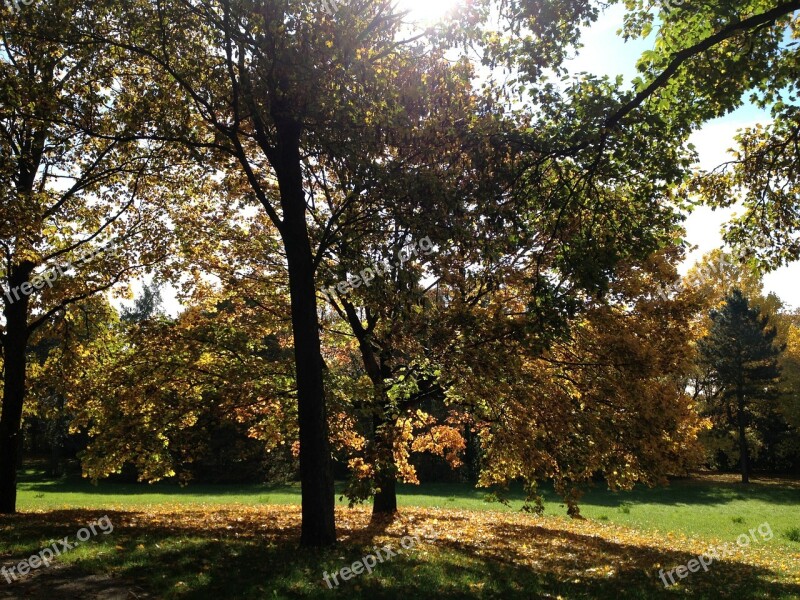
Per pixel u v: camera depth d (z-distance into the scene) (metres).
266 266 15.15
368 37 10.81
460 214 9.92
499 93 11.05
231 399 13.50
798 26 10.80
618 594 8.25
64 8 10.18
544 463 11.55
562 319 9.77
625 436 11.95
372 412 12.61
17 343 15.04
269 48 9.87
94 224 16.42
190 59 11.01
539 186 10.89
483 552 11.08
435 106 11.21
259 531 12.24
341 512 17.95
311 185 14.15
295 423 13.84
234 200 15.12
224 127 11.52
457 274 11.78
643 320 13.00
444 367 11.61
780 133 11.67
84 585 7.35
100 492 30.69
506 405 12.25
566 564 10.48
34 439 54.16
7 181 12.20
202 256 14.85
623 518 21.75
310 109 9.93
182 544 9.77
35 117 10.84
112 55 12.28
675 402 12.63
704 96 10.21
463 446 17.67
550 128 10.02
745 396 41.78
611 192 11.59
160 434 13.13
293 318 10.66
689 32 9.77
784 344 45.03
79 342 17.44
